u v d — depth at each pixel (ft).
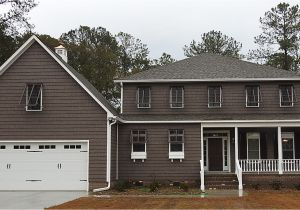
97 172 83.46
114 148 89.97
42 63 86.33
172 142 93.20
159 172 92.32
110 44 205.87
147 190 81.87
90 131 84.43
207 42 192.03
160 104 99.91
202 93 99.50
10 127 85.46
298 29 182.29
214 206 56.70
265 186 86.84
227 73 100.89
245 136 98.53
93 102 84.99
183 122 92.63
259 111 98.32
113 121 85.10
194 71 102.89
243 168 91.66
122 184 84.23
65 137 84.58
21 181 84.53
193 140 92.58
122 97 100.78
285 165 90.48
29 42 85.97
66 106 85.15
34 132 85.10
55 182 84.07
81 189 83.35
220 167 98.07
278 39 185.37
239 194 73.77
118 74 185.26
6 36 140.26
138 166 92.94
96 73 177.58
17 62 86.69
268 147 97.86
